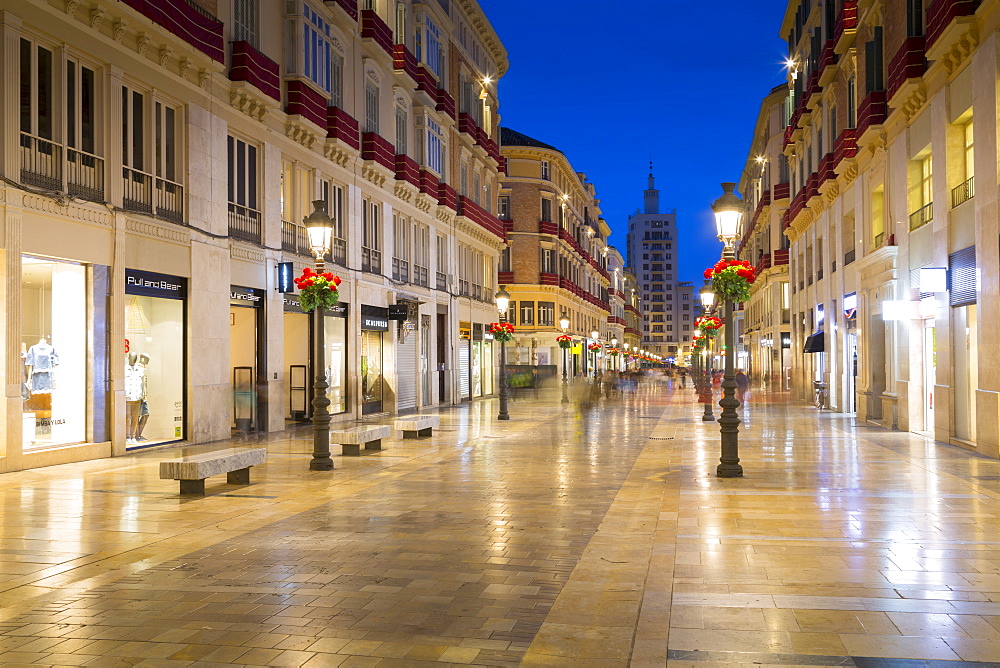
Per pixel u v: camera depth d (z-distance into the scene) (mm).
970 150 16969
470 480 12594
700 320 41969
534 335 60000
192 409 18391
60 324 14789
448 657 4918
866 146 24078
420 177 33875
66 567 7188
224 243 19703
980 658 4750
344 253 26969
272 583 6625
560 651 4988
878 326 23953
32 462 13906
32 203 13820
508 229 60281
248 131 21078
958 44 16266
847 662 4703
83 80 15359
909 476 12500
